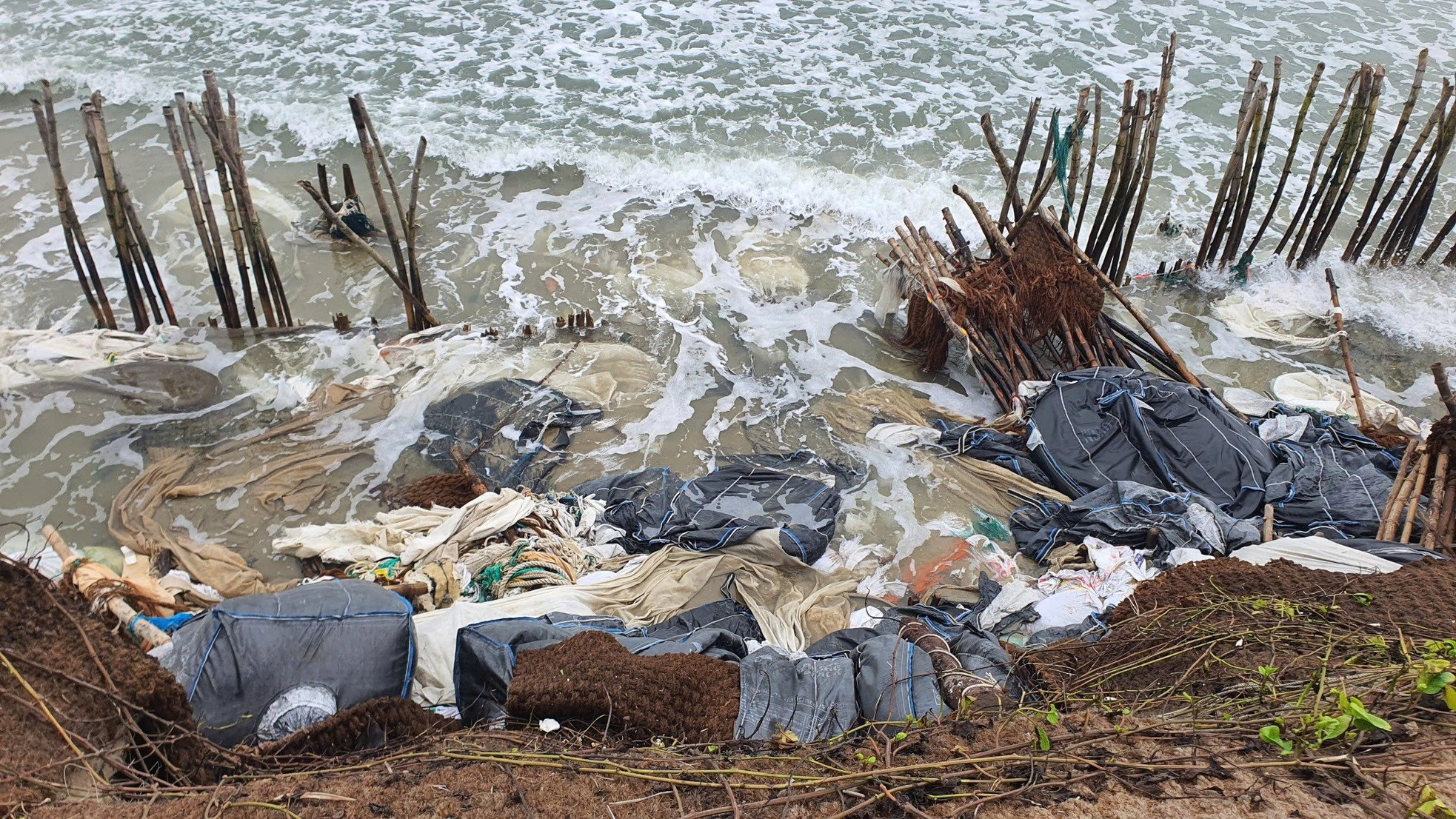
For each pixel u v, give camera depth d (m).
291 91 13.12
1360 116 9.28
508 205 11.39
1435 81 13.36
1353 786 3.47
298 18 14.77
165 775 4.00
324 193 10.26
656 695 4.49
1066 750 3.87
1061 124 12.68
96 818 3.46
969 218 11.32
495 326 9.38
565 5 15.19
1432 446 6.67
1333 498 6.89
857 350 9.35
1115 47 14.25
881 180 11.83
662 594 6.38
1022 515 7.25
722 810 3.62
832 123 12.73
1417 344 9.44
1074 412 7.75
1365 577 5.27
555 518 6.95
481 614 5.68
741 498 7.20
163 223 10.59
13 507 7.10
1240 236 10.07
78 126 12.44
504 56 13.98
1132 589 6.19
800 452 7.86
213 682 4.50
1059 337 8.75
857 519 7.27
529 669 4.55
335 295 9.74
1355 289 10.16
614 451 7.95
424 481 7.38
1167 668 4.77
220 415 8.02
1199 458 7.28
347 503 7.29
